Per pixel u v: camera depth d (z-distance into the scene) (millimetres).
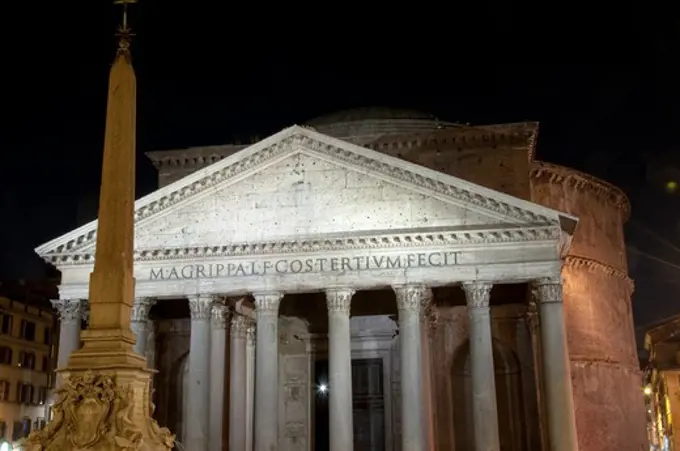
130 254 11750
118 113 12070
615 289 49781
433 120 48594
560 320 29719
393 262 31062
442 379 37531
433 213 31484
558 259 30156
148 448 10664
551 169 46000
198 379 31469
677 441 63312
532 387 37094
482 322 30109
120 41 12539
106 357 10875
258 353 31141
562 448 28547
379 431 38938
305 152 32781
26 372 58812
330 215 32031
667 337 65812
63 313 32969
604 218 49875
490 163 42281
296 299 40281
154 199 33031
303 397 39406
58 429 10547
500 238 30578
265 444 30297
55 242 33156
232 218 32656
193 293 32094
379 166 32125
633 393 48906
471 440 37406
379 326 39375
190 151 44625
